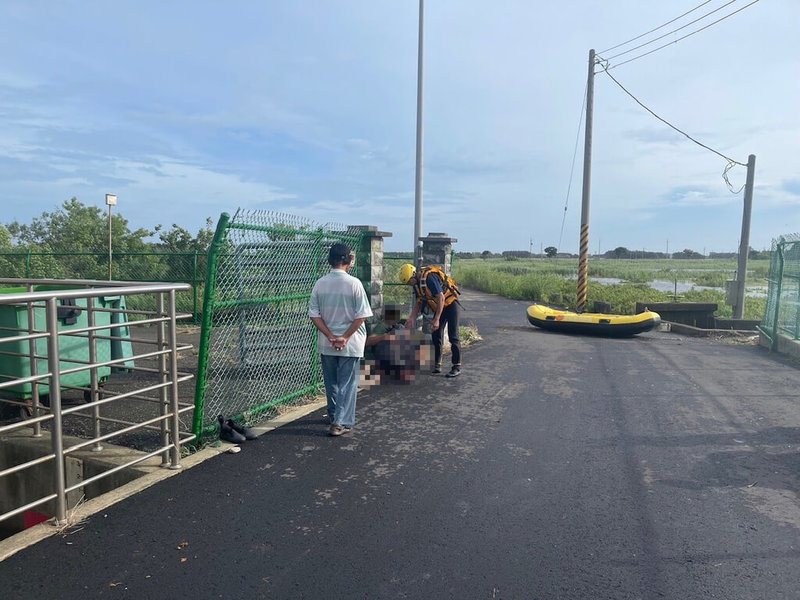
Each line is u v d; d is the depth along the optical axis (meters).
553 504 3.95
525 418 6.01
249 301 5.66
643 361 9.50
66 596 2.83
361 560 3.20
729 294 17.41
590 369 8.72
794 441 5.34
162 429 4.52
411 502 3.96
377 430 5.55
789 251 10.82
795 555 3.29
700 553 3.31
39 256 15.86
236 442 5.09
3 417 5.99
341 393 5.36
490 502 3.97
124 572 3.05
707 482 4.36
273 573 3.06
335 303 5.28
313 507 3.86
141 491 4.07
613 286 26.28
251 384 6.47
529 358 9.61
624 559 3.24
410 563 3.18
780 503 4.00
